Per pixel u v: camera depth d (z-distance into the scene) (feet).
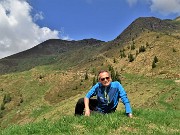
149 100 381.60
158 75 622.54
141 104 384.47
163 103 342.85
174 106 323.37
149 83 510.17
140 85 509.35
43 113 583.99
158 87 456.45
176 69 622.13
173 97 352.90
